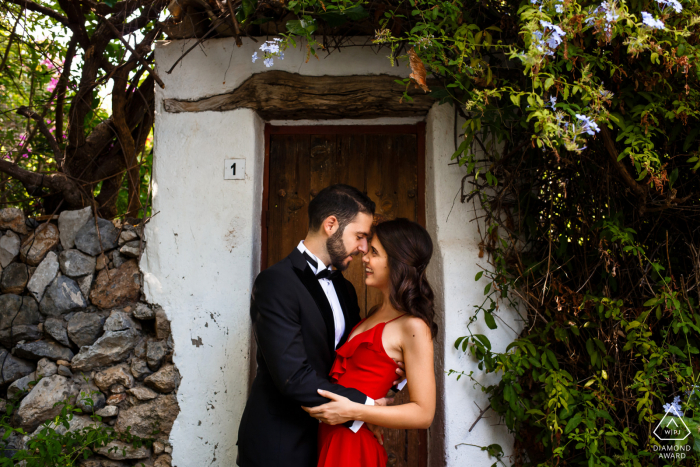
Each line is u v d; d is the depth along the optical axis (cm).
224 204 240
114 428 230
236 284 234
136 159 284
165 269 238
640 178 168
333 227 181
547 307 210
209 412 229
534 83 155
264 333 165
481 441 219
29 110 268
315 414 156
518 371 202
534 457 219
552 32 150
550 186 217
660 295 182
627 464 178
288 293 169
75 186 261
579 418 184
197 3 232
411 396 160
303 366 160
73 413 231
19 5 262
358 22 229
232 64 245
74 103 264
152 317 237
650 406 185
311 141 266
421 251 171
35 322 240
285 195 264
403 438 250
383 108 244
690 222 197
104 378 232
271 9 227
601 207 203
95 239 245
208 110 246
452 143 236
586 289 209
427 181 251
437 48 193
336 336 189
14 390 234
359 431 165
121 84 255
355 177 264
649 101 177
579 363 211
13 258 245
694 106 172
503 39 210
